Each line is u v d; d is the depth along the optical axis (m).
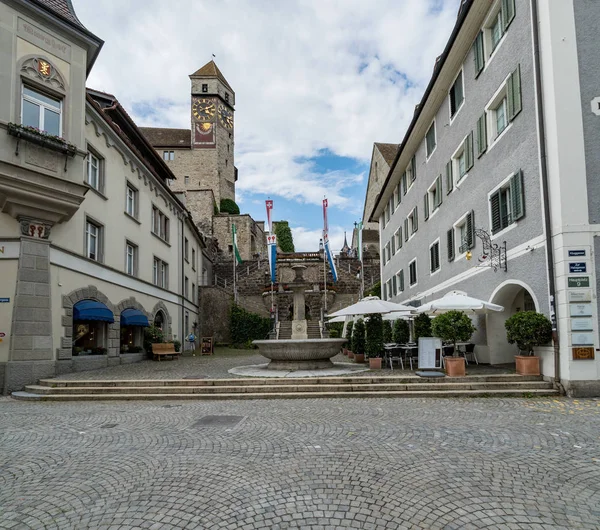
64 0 14.84
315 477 4.95
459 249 17.08
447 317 11.84
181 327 29.23
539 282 11.24
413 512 4.02
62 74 13.80
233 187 72.19
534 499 4.29
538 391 10.30
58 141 13.23
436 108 19.62
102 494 4.55
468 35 15.23
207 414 8.84
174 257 28.05
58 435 7.20
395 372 13.04
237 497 4.41
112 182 18.66
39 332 12.88
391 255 31.05
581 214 10.40
